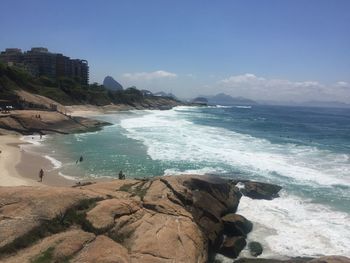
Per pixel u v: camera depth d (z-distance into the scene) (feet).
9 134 174.09
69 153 139.95
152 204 62.64
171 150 147.43
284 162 129.39
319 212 80.84
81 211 55.36
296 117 465.06
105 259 46.80
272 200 87.66
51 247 47.57
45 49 609.01
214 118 368.89
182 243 54.49
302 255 63.31
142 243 52.13
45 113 205.36
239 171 114.62
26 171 108.47
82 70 615.98
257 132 230.89
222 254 65.05
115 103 496.64
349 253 63.52
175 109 597.93
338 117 513.86
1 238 47.19
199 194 73.67
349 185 100.53
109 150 146.72
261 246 66.18
